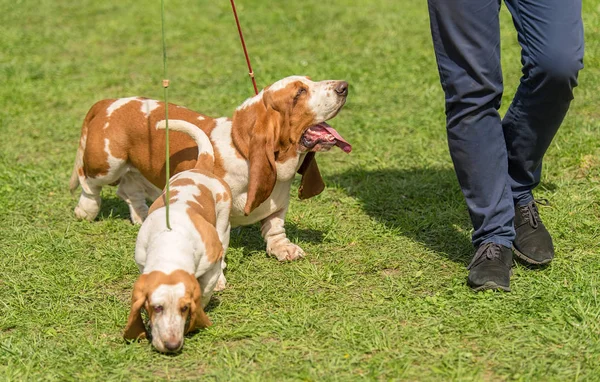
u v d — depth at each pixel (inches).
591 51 506.9
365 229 295.3
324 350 207.6
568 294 230.4
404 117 425.4
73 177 315.0
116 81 524.1
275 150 256.8
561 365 195.0
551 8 219.6
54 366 204.8
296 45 594.2
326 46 587.5
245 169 258.5
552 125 241.0
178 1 767.7
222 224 248.4
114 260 272.7
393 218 306.7
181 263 206.1
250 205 251.9
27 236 296.2
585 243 269.4
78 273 263.9
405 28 621.6
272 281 253.9
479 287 236.2
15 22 713.6
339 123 422.0
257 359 203.3
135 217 305.6
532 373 191.9
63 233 299.7
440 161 363.6
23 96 497.7
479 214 240.8
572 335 207.8
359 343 210.1
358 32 620.4
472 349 205.8
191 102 473.7
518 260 257.0
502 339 209.3
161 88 507.8
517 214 259.0
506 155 239.0
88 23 705.6
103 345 212.7
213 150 260.8
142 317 228.8
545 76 225.9
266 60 557.9
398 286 244.8
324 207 319.9
